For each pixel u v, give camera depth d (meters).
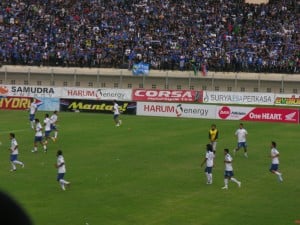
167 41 120.69
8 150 58.47
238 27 123.75
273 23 125.31
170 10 130.12
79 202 37.31
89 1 132.88
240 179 45.88
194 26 125.38
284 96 95.06
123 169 48.94
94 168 49.22
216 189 42.09
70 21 127.31
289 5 131.12
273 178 46.50
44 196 38.94
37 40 121.81
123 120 83.31
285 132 73.81
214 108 86.81
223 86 110.69
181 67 112.38
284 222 33.06
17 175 46.28
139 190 41.19
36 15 129.00
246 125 80.25
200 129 74.94
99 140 64.88
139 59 115.25
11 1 132.25
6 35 123.19
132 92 99.50
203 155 56.34
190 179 45.50
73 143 62.66
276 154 44.81
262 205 37.34
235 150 57.09
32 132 70.81
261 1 135.00
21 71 114.88
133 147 60.44
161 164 51.53
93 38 122.19
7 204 3.00
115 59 114.94
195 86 111.50
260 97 96.06
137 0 132.88
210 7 130.75
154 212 35.00
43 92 98.94
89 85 114.31
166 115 88.81
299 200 38.97
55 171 48.03
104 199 38.22
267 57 113.81
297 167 51.44
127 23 126.62
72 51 117.81
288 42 118.81
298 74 108.50
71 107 92.25
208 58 114.06
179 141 64.81
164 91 99.56
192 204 37.28
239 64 110.69
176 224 32.25
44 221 32.38
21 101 93.81
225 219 33.56
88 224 31.95
